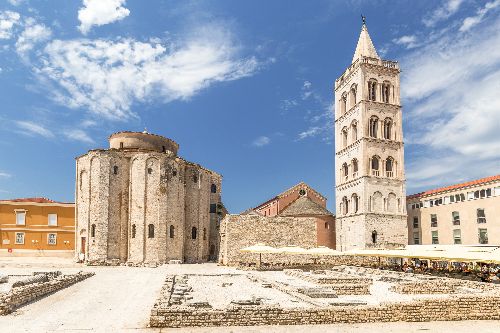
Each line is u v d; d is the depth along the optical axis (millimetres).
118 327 19016
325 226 68688
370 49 70562
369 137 64812
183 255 65750
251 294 29125
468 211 59906
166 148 73750
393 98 68250
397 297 27766
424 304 21234
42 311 22578
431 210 67812
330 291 27344
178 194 64500
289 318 19766
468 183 60594
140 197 61688
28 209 68750
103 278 40281
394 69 68875
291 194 85062
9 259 63062
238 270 51531
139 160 62531
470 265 46438
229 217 59438
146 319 20719
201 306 21984
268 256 58812
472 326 20219
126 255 61156
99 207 60312
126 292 30297
